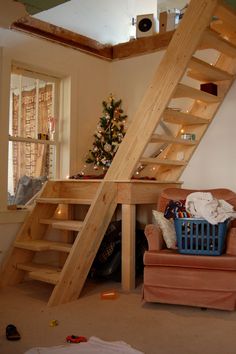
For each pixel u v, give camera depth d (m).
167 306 3.24
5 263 3.88
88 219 3.51
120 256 3.98
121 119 4.82
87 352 2.29
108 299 3.44
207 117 4.30
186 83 4.59
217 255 3.11
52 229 4.47
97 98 5.09
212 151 4.32
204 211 3.16
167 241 3.35
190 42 3.56
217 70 3.87
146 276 3.23
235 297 3.04
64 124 4.77
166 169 4.51
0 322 2.84
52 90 4.74
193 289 3.11
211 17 3.44
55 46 4.54
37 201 4.03
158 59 4.77
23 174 4.41
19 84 4.36
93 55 5.02
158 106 3.71
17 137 4.29
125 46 5.08
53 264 4.50
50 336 2.57
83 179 4.21
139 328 2.73
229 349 2.38
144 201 3.90
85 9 5.36
